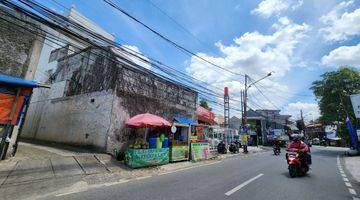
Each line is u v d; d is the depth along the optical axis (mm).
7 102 8961
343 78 25906
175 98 17953
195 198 6203
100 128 13258
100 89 14266
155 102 15938
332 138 51312
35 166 8461
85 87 15500
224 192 6914
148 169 10938
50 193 6531
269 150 30844
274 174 10383
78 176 8500
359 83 25234
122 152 12531
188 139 15109
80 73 16375
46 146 13844
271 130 48781
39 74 20672
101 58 14797
